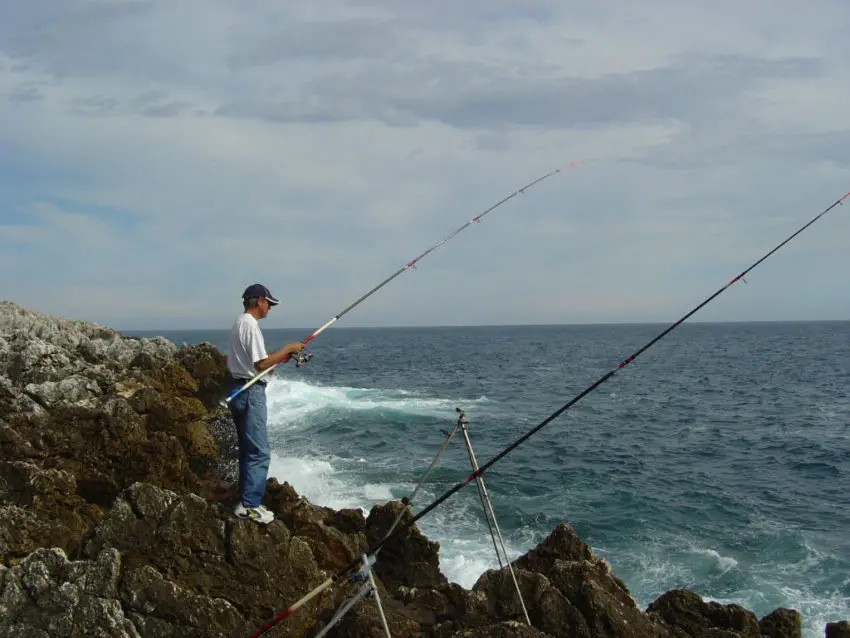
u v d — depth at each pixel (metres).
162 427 12.27
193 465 12.31
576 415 31.48
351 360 68.94
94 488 10.36
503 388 42.56
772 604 11.81
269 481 9.57
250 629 7.00
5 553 7.90
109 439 10.67
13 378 13.69
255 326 6.80
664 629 7.29
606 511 16.66
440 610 7.83
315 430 24.70
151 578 6.99
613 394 39.94
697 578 12.89
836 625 7.58
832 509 17.52
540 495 17.64
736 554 14.14
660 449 24.38
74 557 7.32
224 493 10.62
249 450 7.09
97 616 6.88
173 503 7.40
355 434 24.08
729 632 7.41
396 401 34.06
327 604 7.48
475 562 12.36
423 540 9.13
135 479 10.61
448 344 114.88
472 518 15.09
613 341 123.44
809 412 33.50
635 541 14.70
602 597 7.06
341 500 15.66
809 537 15.18
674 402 36.59
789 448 24.84
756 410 34.03
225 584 7.16
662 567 13.36
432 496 16.53
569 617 7.06
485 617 7.20
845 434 27.72
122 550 7.26
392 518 9.34
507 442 24.39
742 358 70.56
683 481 20.00
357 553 8.70
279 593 7.21
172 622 6.93
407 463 19.81
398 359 71.00
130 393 13.74
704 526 15.88
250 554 7.20
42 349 14.13
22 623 6.91
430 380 47.41
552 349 94.38
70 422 10.80
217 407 14.81
